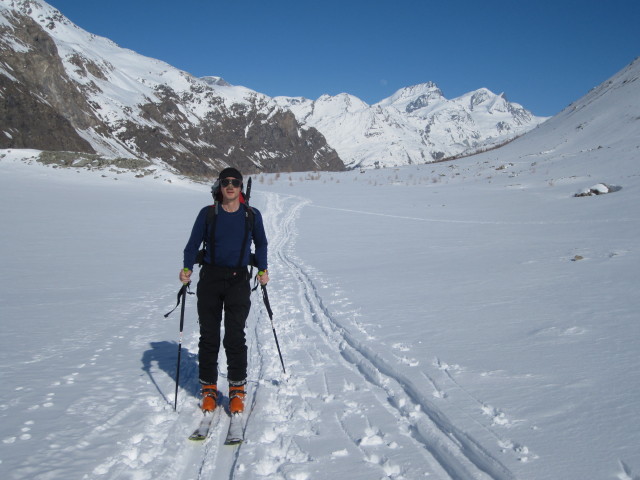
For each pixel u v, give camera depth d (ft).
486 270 33.99
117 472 10.09
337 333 21.27
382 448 10.93
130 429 12.09
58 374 16.19
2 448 10.91
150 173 129.70
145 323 24.27
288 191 124.67
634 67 172.45
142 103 467.52
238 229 13.70
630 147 115.24
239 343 13.75
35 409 13.15
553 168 116.78
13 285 35.04
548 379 13.50
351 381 15.37
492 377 13.99
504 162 139.54
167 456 10.89
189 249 13.84
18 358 17.97
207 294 13.73
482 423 11.16
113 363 17.60
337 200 105.40
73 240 58.59
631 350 15.28
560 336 17.42
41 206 84.58
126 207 89.51
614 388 12.46
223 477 10.27
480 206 87.35
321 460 10.51
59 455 10.66
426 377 14.37
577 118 162.20
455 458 10.02
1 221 69.36
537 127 199.62
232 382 13.64
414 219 76.38
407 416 12.53
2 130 268.00
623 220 60.54
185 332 22.47
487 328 19.29
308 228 71.31
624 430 10.27
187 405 13.83
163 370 16.85
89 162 132.26
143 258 48.70
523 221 68.33
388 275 34.83
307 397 14.26
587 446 9.79
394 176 152.15
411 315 22.54
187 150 445.78
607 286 25.79
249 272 14.38
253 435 12.00
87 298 30.71
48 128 291.99
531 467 9.22
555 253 40.01
